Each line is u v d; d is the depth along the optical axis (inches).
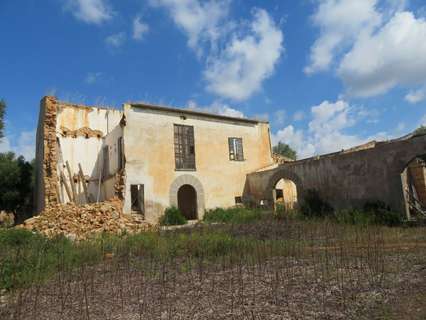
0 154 933.8
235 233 433.4
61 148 761.0
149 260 310.5
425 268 233.0
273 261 284.0
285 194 890.1
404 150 516.7
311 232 406.9
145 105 709.9
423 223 449.7
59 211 577.3
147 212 672.4
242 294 198.4
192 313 172.1
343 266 252.1
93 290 224.7
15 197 852.6
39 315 183.9
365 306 171.0
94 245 369.4
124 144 674.2
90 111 812.0
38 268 271.3
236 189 827.4
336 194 620.4
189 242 359.9
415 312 159.0
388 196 533.6
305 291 199.2
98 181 790.5
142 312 177.2
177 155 745.6
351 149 680.4
